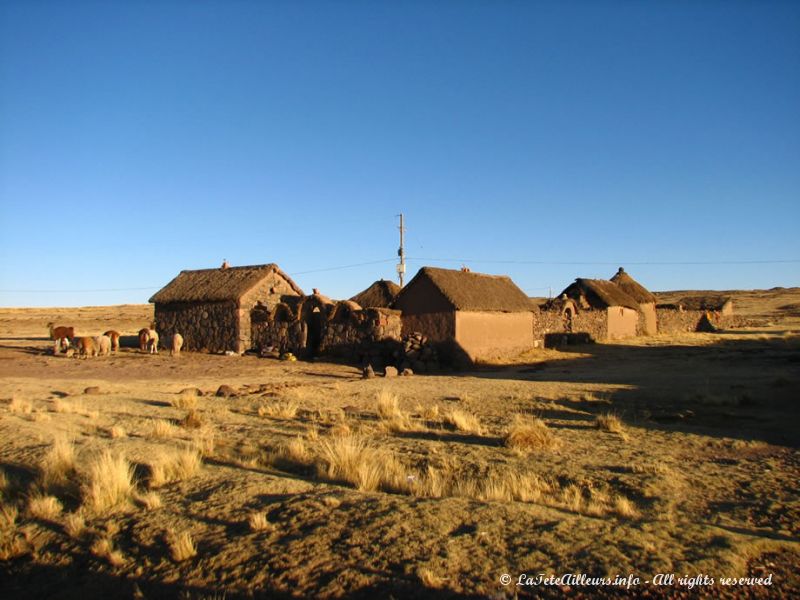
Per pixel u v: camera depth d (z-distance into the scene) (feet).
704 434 41.32
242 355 130.82
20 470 34.63
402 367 106.52
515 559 18.57
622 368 97.50
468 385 74.54
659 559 17.85
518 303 130.11
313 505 24.73
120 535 24.49
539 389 67.62
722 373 81.46
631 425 45.21
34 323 299.17
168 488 29.55
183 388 76.18
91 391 68.54
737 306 374.84
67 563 22.95
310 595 18.19
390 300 140.26
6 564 23.65
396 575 18.42
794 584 16.52
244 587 19.26
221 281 146.92
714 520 23.53
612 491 27.96
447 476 30.66
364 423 47.47
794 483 28.73
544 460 33.65
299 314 128.26
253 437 41.81
